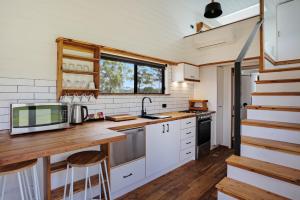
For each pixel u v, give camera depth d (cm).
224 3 466
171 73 406
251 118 226
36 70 210
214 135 435
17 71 197
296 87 226
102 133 173
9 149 123
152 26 358
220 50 392
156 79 385
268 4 323
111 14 287
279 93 219
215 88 438
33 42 208
